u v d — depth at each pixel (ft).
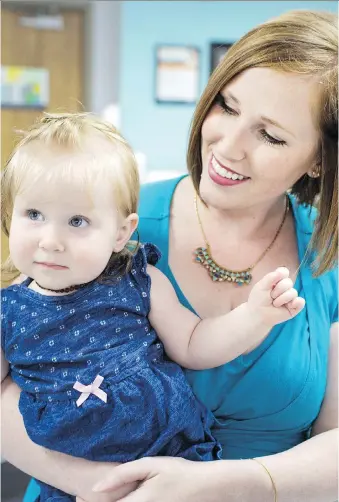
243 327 3.00
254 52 2.92
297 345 3.29
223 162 3.05
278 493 2.92
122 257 3.19
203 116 3.18
